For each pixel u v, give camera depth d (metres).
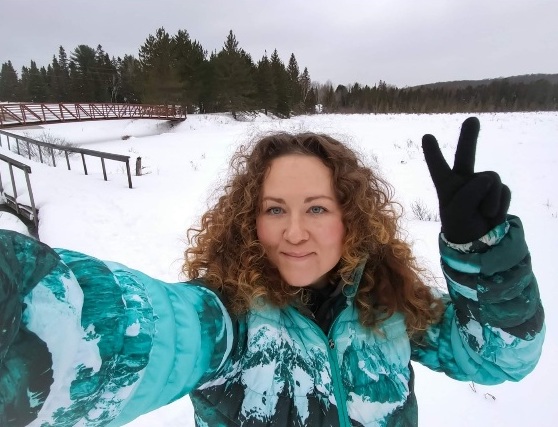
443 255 0.84
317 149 1.01
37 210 6.87
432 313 1.09
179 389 0.77
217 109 37.50
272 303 0.96
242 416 0.89
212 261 1.03
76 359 0.55
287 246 0.95
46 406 0.52
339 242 0.98
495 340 0.88
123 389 0.63
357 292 1.05
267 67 40.19
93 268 0.64
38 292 0.52
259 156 1.01
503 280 0.80
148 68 33.62
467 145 0.79
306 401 0.91
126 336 0.64
